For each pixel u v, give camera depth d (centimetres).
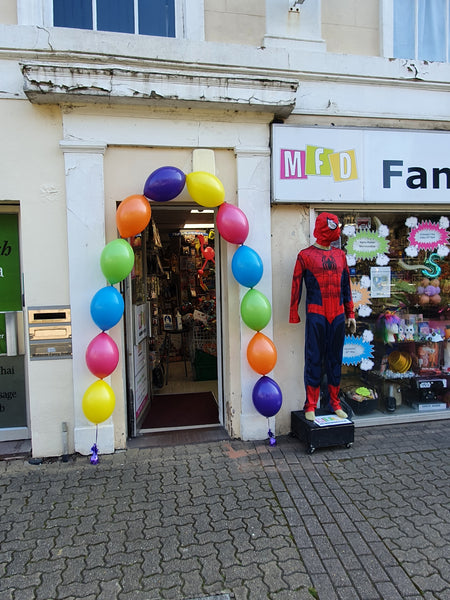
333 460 356
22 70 327
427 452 372
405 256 452
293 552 244
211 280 733
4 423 405
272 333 400
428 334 469
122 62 366
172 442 392
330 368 389
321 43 410
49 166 358
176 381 608
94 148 359
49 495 305
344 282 389
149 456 365
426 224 454
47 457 363
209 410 476
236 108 375
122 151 370
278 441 394
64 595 214
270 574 227
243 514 280
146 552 245
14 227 396
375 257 443
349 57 411
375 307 448
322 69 404
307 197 396
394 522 271
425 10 465
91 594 215
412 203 423
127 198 344
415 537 256
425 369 469
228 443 389
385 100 425
